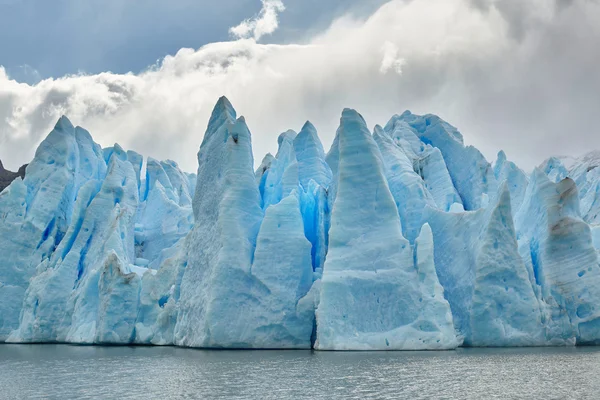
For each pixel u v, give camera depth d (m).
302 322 49.94
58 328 65.56
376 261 48.72
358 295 47.72
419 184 57.34
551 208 51.62
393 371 34.66
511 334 48.47
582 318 49.03
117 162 75.12
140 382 32.94
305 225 59.28
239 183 54.50
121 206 72.38
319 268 54.53
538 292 49.94
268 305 50.28
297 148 69.12
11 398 28.73
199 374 35.25
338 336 46.72
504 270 48.66
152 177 89.44
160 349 53.38
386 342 46.38
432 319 46.59
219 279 50.72
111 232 65.25
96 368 39.62
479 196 64.81
